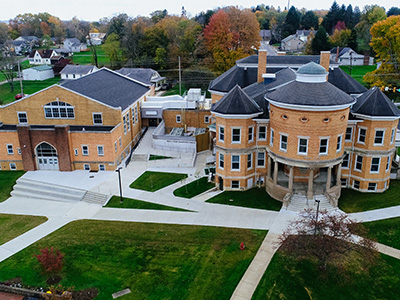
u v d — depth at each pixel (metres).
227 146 39.91
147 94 64.50
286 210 37.00
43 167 48.59
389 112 37.09
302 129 35.03
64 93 48.22
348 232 27.27
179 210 38.00
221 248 31.41
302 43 160.62
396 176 43.50
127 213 37.88
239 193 41.06
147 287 27.20
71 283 27.81
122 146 50.81
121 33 138.50
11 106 49.31
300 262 29.27
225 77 53.94
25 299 26.70
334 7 171.38
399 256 30.00
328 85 35.47
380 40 77.44
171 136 52.84
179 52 110.88
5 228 36.03
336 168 39.31
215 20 96.75
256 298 25.89
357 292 26.31
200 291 26.67
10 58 115.38
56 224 36.56
